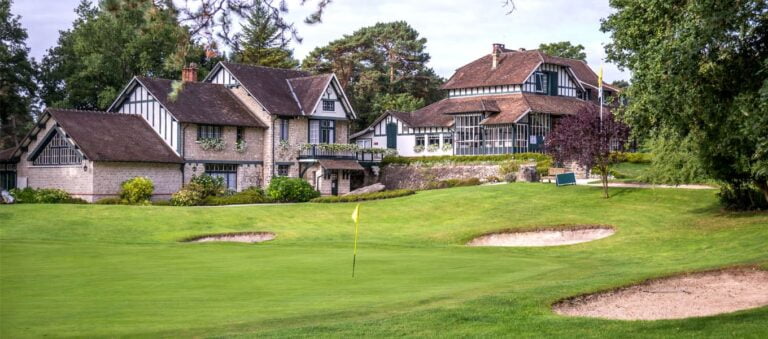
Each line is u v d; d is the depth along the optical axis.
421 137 65.69
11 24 63.00
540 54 64.56
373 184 57.75
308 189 49.97
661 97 17.14
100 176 45.84
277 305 14.71
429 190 48.47
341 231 36.09
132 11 13.02
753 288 17.17
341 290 16.75
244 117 53.38
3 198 42.75
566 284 17.12
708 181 37.84
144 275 19.23
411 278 18.86
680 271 19.02
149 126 50.91
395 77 89.38
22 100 64.00
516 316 13.38
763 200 32.94
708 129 19.58
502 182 51.19
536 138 60.19
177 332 12.16
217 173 51.91
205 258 23.58
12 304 14.82
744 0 14.78
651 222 33.34
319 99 55.84
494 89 64.25
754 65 16.34
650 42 17.86
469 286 17.25
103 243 29.59
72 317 13.45
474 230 33.91
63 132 46.75
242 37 13.62
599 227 33.31
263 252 25.94
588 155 39.03
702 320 12.86
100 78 62.62
